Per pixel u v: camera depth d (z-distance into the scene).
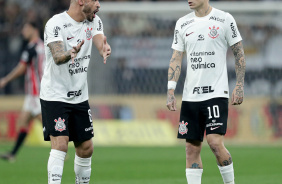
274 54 52.88
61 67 21.05
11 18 60.88
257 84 52.41
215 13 22.03
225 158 21.67
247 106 51.53
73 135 21.81
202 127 22.23
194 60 21.97
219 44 21.91
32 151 44.59
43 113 21.52
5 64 54.34
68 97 21.27
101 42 21.97
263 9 53.03
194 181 22.11
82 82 21.52
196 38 21.88
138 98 52.75
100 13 53.44
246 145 49.53
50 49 20.53
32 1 62.84
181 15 53.97
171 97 22.30
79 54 21.23
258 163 36.50
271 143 50.91
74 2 21.02
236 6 53.12
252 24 53.25
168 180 29.05
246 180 28.89
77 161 22.42
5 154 38.19
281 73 52.62
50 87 21.19
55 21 20.80
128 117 52.34
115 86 52.84
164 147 48.56
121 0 62.84
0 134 52.00
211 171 32.25
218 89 21.77
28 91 37.78
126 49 53.28
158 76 53.31
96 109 52.09
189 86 22.09
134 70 53.22
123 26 53.59
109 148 47.41
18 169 33.78
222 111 21.69
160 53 53.53
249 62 52.84
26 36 37.34
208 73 21.80
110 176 30.72
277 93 52.19
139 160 38.53
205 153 42.22
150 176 30.67
